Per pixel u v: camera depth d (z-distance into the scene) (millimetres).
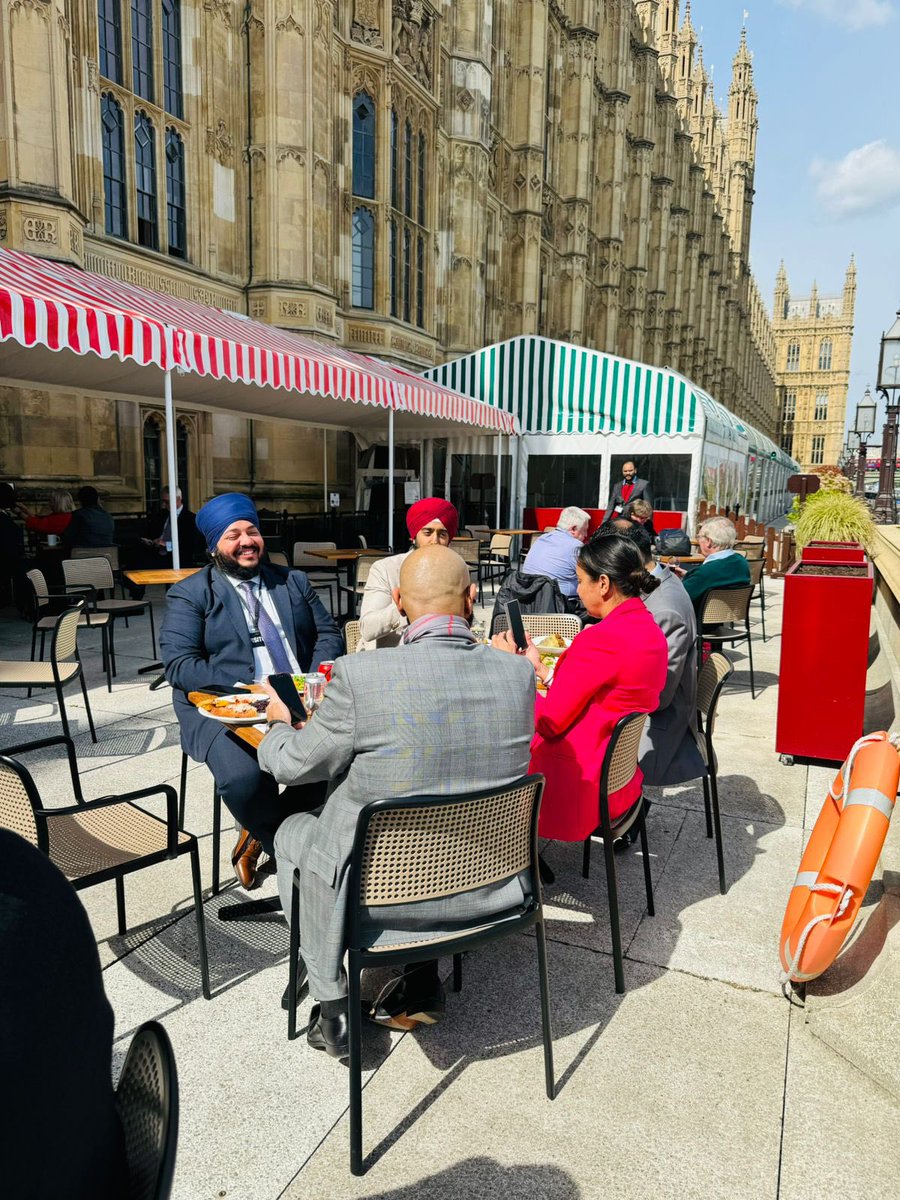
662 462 16203
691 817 4078
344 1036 2205
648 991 2668
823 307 112438
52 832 2641
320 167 16594
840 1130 2072
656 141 45938
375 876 1962
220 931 2988
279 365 8133
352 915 1956
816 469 15484
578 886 3373
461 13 22484
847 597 4578
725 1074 2281
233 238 16109
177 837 2541
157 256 13992
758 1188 1892
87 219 12211
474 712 1999
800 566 5348
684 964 2824
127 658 7543
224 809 4062
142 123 13977
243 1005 2564
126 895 3232
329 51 16531
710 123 60000
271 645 3486
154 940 2920
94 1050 826
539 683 3363
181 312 8930
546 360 16859
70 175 11000
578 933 3016
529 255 28859
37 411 11555
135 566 11992
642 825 3121
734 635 6391
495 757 2035
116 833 2646
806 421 110375
